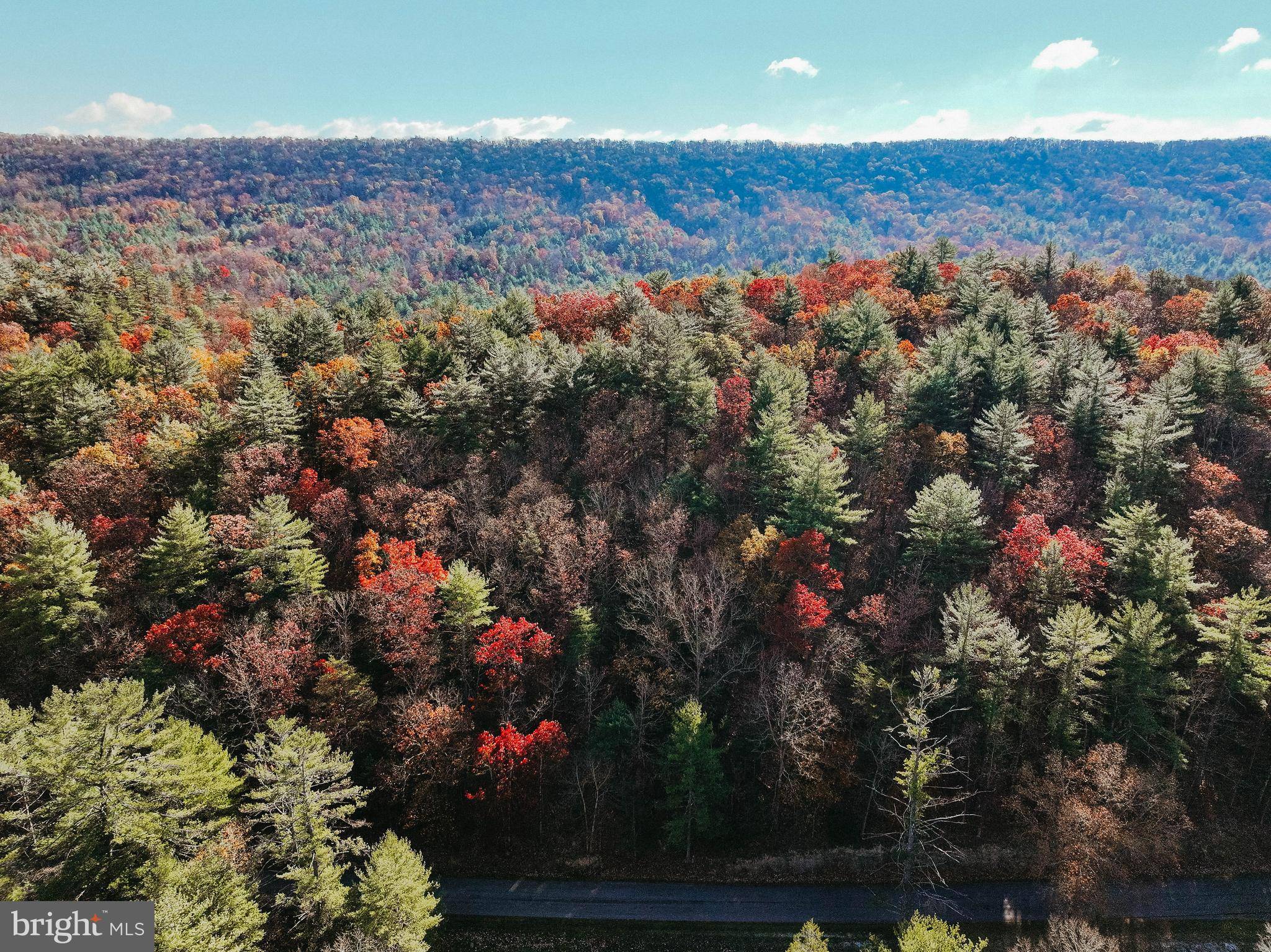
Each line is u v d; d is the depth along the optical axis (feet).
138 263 564.30
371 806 142.82
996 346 220.23
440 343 233.55
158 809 102.68
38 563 133.90
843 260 456.04
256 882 98.12
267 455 176.86
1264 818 141.49
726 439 201.57
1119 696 139.13
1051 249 334.65
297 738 98.48
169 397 205.16
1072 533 159.22
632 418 207.31
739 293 310.65
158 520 173.27
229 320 391.65
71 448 185.98
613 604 165.17
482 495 177.68
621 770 147.95
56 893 87.45
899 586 164.45
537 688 152.05
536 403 216.95
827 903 133.90
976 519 155.74
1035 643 148.87
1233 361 196.03
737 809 148.56
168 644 133.28
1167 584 143.23
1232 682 133.59
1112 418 196.13
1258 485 191.72
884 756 138.21
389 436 190.60
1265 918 127.03
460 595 142.61
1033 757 145.07
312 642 140.46
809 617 141.08
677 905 134.00
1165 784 126.21
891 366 226.58
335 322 300.40
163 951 77.97
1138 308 296.30
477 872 139.74
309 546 157.79
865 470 187.83
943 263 382.63
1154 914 127.54
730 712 152.35
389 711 142.51
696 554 163.94
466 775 141.38
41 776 91.04
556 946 126.00
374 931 99.25
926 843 128.88
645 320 248.32
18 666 131.13
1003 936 125.29
